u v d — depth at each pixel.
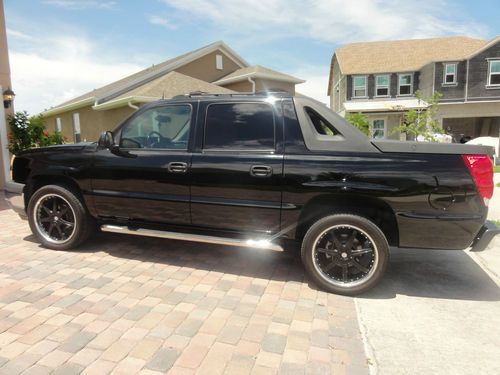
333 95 36.38
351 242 3.72
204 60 22.61
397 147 3.59
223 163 3.96
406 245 3.66
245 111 4.03
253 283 3.96
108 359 2.62
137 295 3.60
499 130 27.25
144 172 4.26
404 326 3.17
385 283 4.05
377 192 3.54
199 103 4.20
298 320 3.22
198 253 4.80
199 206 4.09
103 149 4.51
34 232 4.88
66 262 4.40
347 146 3.71
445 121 29.19
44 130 10.55
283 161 3.78
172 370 2.52
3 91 9.48
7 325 3.00
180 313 3.28
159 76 20.19
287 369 2.57
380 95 28.23
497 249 5.17
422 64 27.48
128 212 4.45
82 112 20.19
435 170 3.46
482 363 2.68
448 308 3.49
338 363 2.65
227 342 2.86
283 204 3.80
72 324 3.04
